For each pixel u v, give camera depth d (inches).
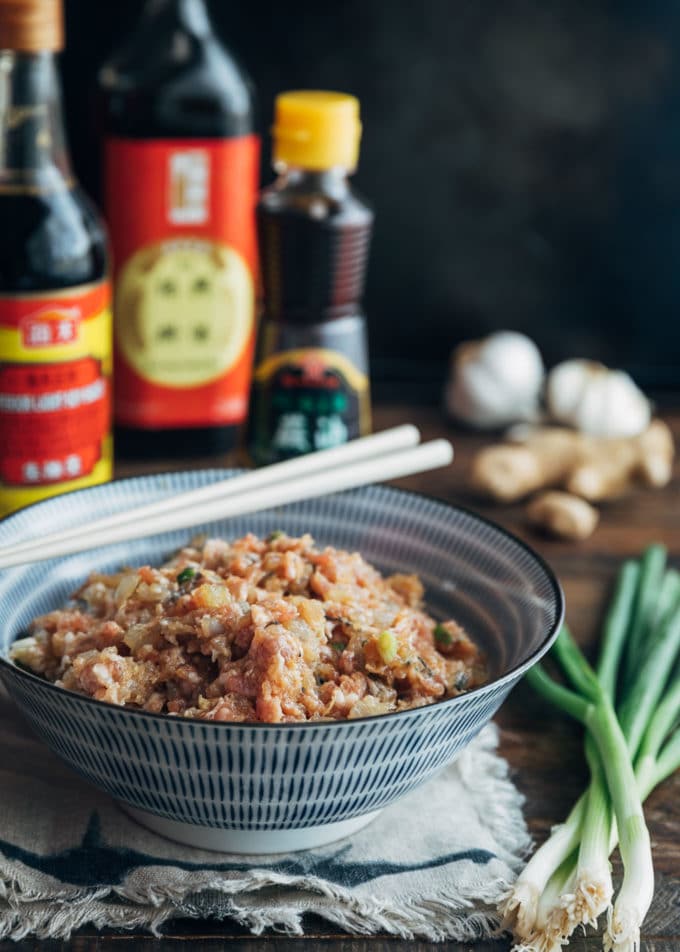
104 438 29.2
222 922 20.8
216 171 31.0
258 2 35.5
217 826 20.7
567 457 33.1
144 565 25.0
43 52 26.5
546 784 23.6
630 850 20.8
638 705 23.9
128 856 21.4
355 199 30.3
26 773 23.0
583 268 38.6
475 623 24.3
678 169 37.7
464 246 38.2
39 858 21.2
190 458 33.0
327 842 21.8
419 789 23.1
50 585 23.9
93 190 35.9
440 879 21.3
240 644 21.1
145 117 30.5
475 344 36.8
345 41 36.0
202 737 19.3
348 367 30.6
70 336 27.9
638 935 20.4
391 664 21.5
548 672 26.2
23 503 28.5
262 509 24.1
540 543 31.2
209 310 31.9
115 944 20.4
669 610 26.7
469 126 37.1
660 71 36.9
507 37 36.4
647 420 35.9
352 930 20.7
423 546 25.2
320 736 19.3
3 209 27.2
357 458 25.1
